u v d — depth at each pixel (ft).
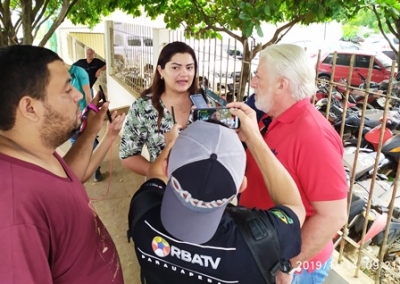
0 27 21.12
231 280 3.22
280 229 3.41
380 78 33.65
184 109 7.39
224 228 3.26
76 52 43.80
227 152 3.18
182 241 3.22
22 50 3.32
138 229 3.44
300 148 4.81
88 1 24.29
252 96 6.86
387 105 6.45
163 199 3.28
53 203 3.28
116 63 23.45
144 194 3.68
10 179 3.11
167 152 4.18
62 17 21.68
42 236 3.15
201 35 13.64
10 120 3.30
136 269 10.03
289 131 4.97
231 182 3.07
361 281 7.11
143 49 17.76
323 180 4.67
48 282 3.16
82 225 3.59
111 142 6.04
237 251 3.18
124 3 19.33
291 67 5.00
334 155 4.74
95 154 5.91
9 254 2.87
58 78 3.43
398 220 9.34
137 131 7.54
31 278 2.98
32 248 3.02
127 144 7.63
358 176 10.85
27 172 3.22
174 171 3.13
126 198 13.97
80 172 5.21
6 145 3.35
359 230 9.13
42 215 3.18
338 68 35.42
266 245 3.25
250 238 3.21
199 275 3.28
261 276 3.25
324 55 36.63
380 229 8.82
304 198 5.02
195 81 7.38
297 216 3.68
